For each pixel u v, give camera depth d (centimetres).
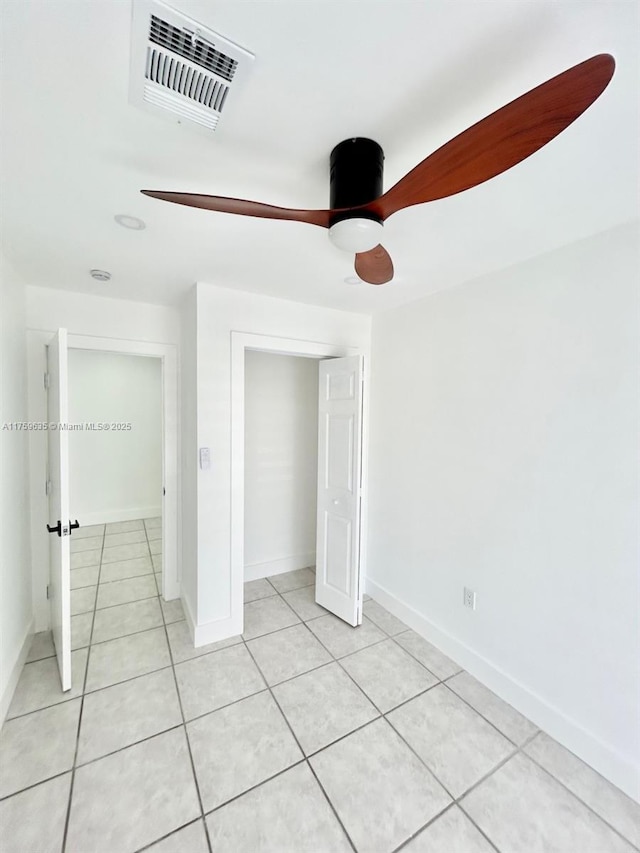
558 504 180
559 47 79
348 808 147
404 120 99
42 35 77
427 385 253
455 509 233
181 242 174
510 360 201
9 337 203
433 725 186
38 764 161
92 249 183
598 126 100
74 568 357
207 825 140
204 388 236
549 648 184
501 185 128
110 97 92
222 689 207
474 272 210
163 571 299
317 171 122
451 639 235
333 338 287
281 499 354
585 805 150
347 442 270
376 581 305
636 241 152
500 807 149
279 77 86
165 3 71
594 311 165
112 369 480
